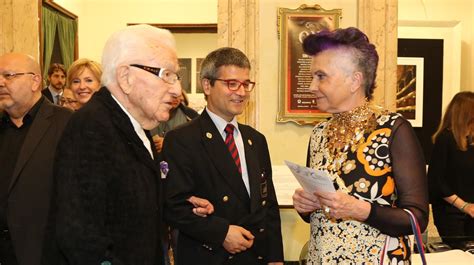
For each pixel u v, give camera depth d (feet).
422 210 4.52
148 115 4.42
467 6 15.46
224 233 5.62
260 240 6.14
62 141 4.05
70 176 3.87
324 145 5.19
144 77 4.25
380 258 4.67
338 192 4.45
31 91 6.95
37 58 11.16
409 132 4.69
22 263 6.38
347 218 4.61
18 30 11.05
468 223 10.46
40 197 6.57
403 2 15.30
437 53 15.35
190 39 19.74
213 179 5.98
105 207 3.98
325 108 5.05
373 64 4.89
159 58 4.31
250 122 10.21
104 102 4.28
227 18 10.27
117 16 19.72
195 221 5.63
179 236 6.08
